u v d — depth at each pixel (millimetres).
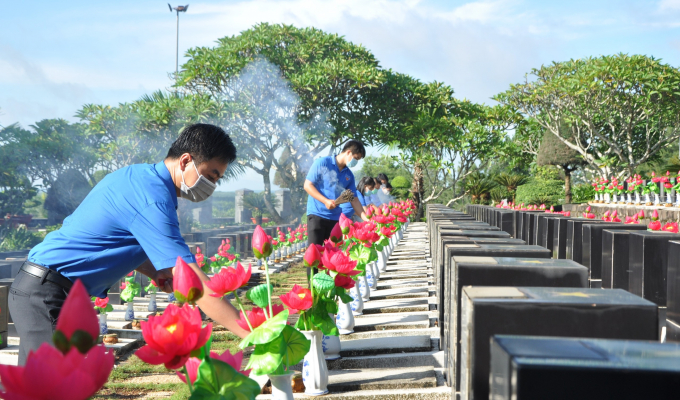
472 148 29438
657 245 3756
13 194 22500
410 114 31281
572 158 32469
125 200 2275
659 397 875
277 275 11094
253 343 1813
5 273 7477
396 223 9164
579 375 889
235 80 29531
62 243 2348
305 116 30672
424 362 3629
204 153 2320
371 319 4961
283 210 37375
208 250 13492
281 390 2330
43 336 2303
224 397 1200
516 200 35406
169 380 4164
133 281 6246
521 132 34375
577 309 1519
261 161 31578
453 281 2393
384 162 42156
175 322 1092
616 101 26859
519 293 1680
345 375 3352
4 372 705
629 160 28219
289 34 32094
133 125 24406
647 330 1491
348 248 4844
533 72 29781
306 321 2943
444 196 36219
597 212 20906
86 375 702
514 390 913
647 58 25859
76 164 24203
